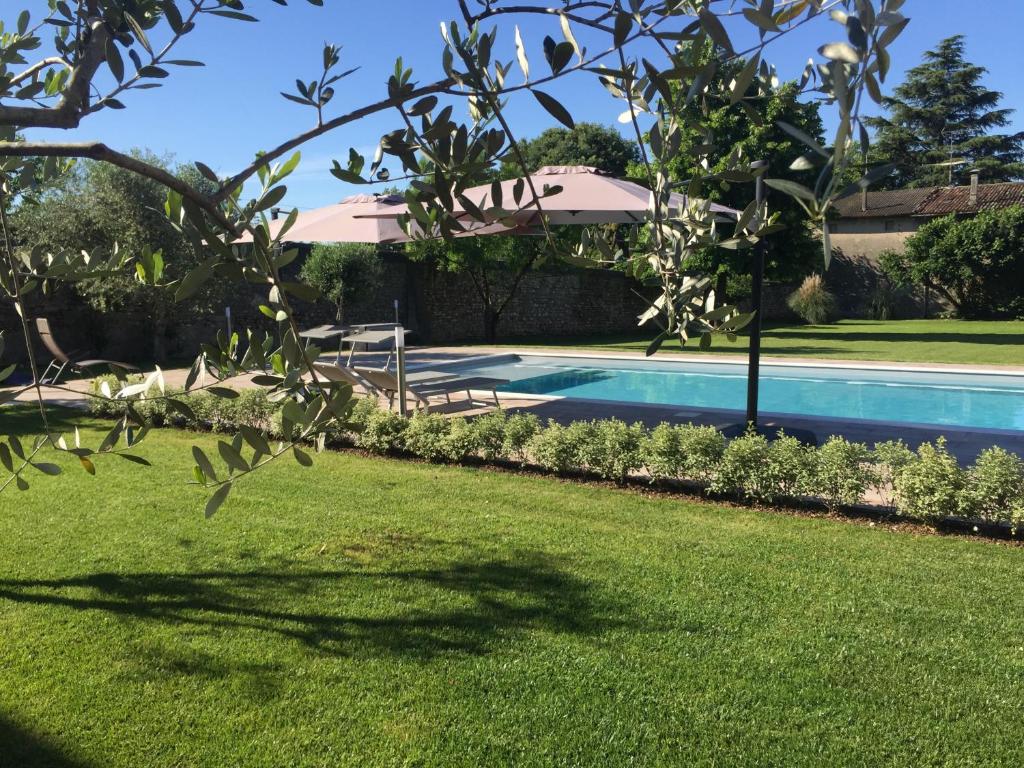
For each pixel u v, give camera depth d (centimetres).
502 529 519
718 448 609
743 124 2180
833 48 110
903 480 529
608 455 652
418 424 751
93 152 168
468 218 211
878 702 304
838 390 1466
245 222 183
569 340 2650
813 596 403
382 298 2417
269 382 192
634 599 400
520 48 175
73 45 238
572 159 4312
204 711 300
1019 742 278
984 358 1698
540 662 336
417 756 273
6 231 261
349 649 349
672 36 149
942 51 5103
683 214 216
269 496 601
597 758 272
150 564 454
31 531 513
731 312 203
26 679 323
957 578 427
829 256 118
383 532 512
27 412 992
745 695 309
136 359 1781
